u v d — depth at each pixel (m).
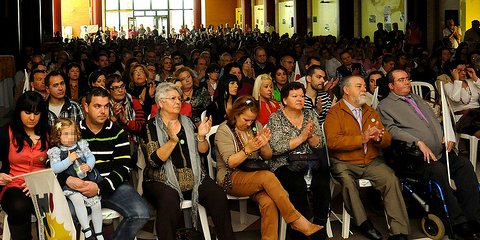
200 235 4.94
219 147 4.78
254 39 22.25
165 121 4.64
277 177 4.89
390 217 4.84
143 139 4.63
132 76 6.54
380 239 4.83
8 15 14.77
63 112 5.17
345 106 5.12
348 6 24.83
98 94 4.40
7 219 4.22
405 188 5.08
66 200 3.97
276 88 6.93
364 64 11.84
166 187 4.47
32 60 9.34
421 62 10.27
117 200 4.37
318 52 12.78
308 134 4.82
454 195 5.01
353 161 5.04
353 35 24.67
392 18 21.27
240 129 4.84
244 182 4.61
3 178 4.10
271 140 4.91
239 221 5.43
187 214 5.05
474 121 6.32
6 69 10.20
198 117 6.55
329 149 5.08
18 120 4.32
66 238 3.92
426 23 18.22
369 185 5.02
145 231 5.16
